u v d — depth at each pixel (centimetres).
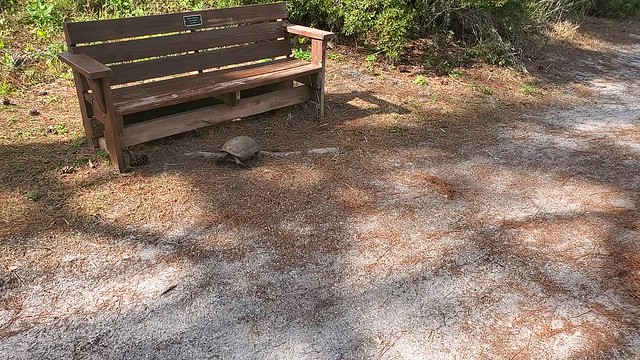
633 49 877
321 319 229
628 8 1162
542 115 517
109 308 229
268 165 363
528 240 296
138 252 265
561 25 879
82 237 272
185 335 217
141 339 213
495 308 241
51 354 204
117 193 314
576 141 451
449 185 356
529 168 391
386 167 375
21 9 580
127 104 329
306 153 386
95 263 255
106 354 205
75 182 321
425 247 284
